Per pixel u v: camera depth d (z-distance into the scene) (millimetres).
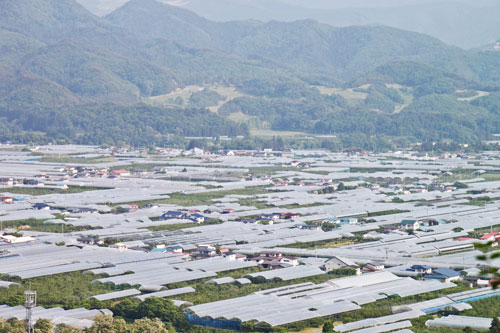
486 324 148500
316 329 150125
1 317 148000
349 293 172500
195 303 163875
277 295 170375
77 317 153125
